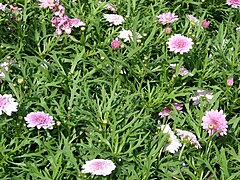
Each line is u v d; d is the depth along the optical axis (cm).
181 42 65
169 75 67
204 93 65
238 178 55
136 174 53
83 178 52
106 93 61
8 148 56
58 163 53
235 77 67
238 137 62
